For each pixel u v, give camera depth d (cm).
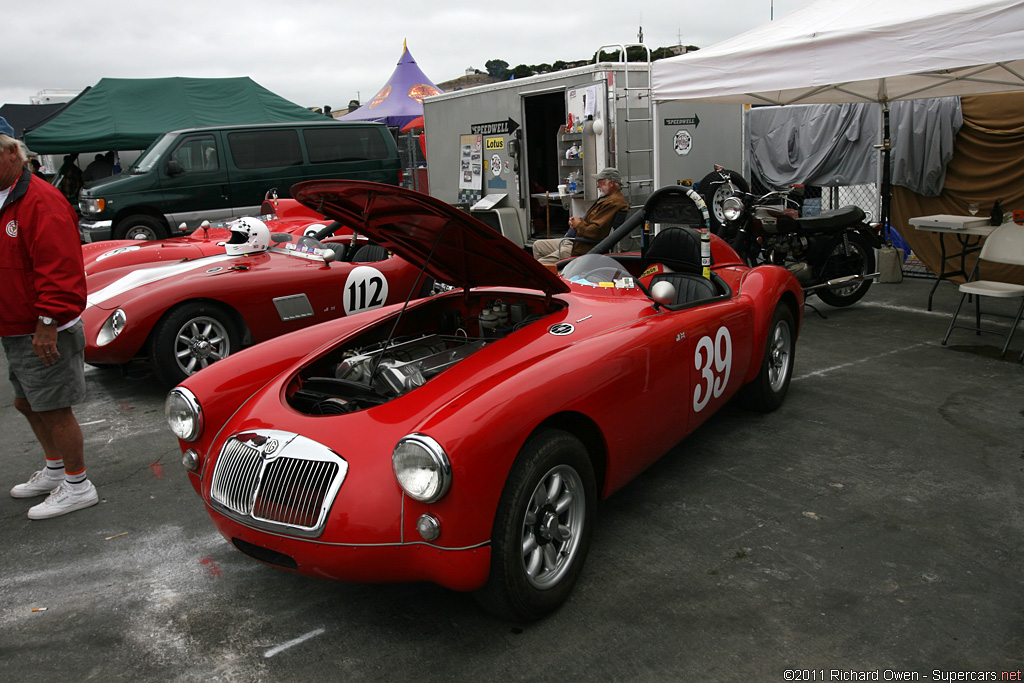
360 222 317
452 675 217
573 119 842
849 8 544
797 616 237
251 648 235
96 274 579
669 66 612
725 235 650
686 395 313
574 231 728
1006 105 726
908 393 448
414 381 281
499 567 220
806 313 687
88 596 271
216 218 1108
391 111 1764
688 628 233
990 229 578
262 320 530
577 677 213
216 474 249
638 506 319
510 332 331
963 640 222
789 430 398
